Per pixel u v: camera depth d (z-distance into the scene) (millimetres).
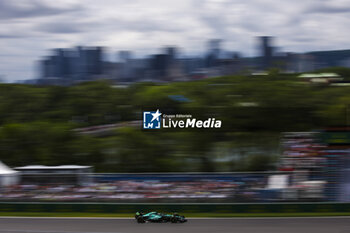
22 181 57031
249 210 48094
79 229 42344
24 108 116000
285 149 63406
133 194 53156
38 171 59500
